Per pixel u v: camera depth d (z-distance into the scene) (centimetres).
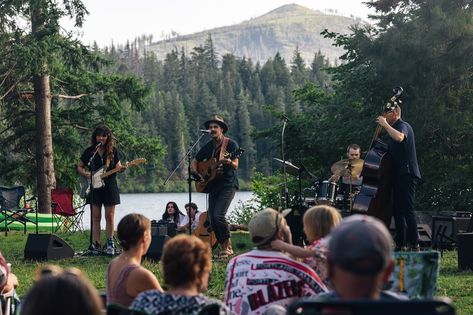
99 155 1262
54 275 294
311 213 582
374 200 1083
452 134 2211
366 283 307
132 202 6081
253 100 12006
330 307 302
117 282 553
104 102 2895
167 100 10069
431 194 2303
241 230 1711
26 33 2578
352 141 2292
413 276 513
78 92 2838
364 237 305
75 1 2575
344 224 312
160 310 437
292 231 1136
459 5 2139
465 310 817
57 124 2812
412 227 1084
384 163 1084
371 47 2178
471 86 2166
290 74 13450
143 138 2906
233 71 13475
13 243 1600
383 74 2161
